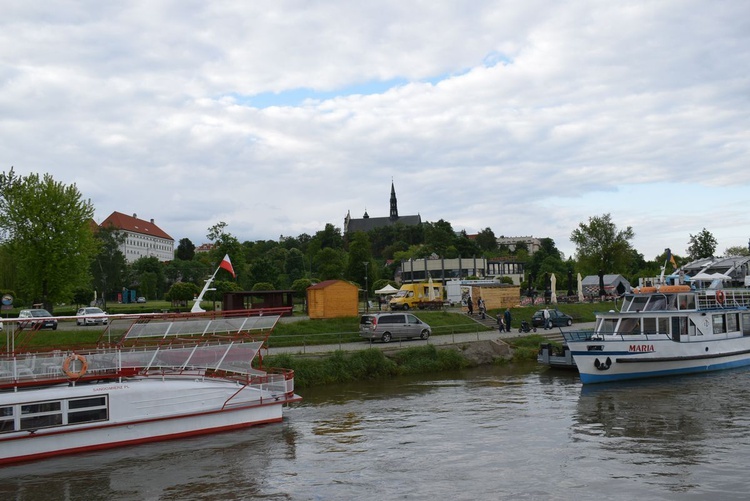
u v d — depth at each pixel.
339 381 32.97
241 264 85.44
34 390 20.19
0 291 67.75
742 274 52.94
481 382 32.28
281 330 41.69
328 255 100.56
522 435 20.95
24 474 17.95
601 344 30.77
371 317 41.59
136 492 16.31
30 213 51.94
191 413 21.75
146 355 22.80
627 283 87.00
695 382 30.84
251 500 15.52
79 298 75.81
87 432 20.11
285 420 24.08
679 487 15.58
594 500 14.87
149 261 127.88
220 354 23.92
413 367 35.94
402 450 19.53
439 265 109.81
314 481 16.83
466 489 15.86
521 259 161.50
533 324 49.75
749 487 15.50
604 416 23.44
